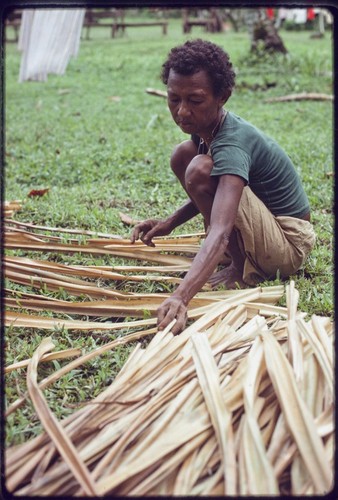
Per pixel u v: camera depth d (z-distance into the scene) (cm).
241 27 2120
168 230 346
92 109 903
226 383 217
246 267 334
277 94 955
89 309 308
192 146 345
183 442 191
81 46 1761
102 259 371
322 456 178
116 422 202
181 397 208
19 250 384
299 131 708
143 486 179
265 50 1180
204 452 191
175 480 185
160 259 356
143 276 339
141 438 197
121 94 1034
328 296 319
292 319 247
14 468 186
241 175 290
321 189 488
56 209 455
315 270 351
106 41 1897
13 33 2139
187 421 200
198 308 295
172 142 667
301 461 186
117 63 1386
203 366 219
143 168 569
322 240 394
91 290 324
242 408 206
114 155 604
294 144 630
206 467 188
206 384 210
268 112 819
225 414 196
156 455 185
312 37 1786
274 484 171
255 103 903
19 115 866
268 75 1081
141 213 454
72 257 373
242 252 331
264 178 327
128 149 632
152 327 299
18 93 1073
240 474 177
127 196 497
